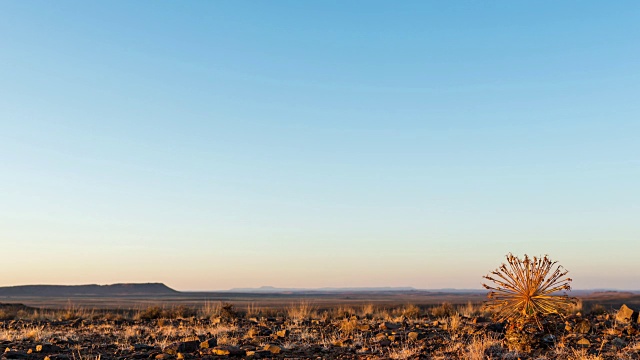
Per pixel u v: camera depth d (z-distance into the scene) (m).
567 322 16.03
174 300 124.38
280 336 17.16
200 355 13.20
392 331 17.61
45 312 38.12
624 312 18.52
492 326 15.89
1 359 12.90
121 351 14.25
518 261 13.16
